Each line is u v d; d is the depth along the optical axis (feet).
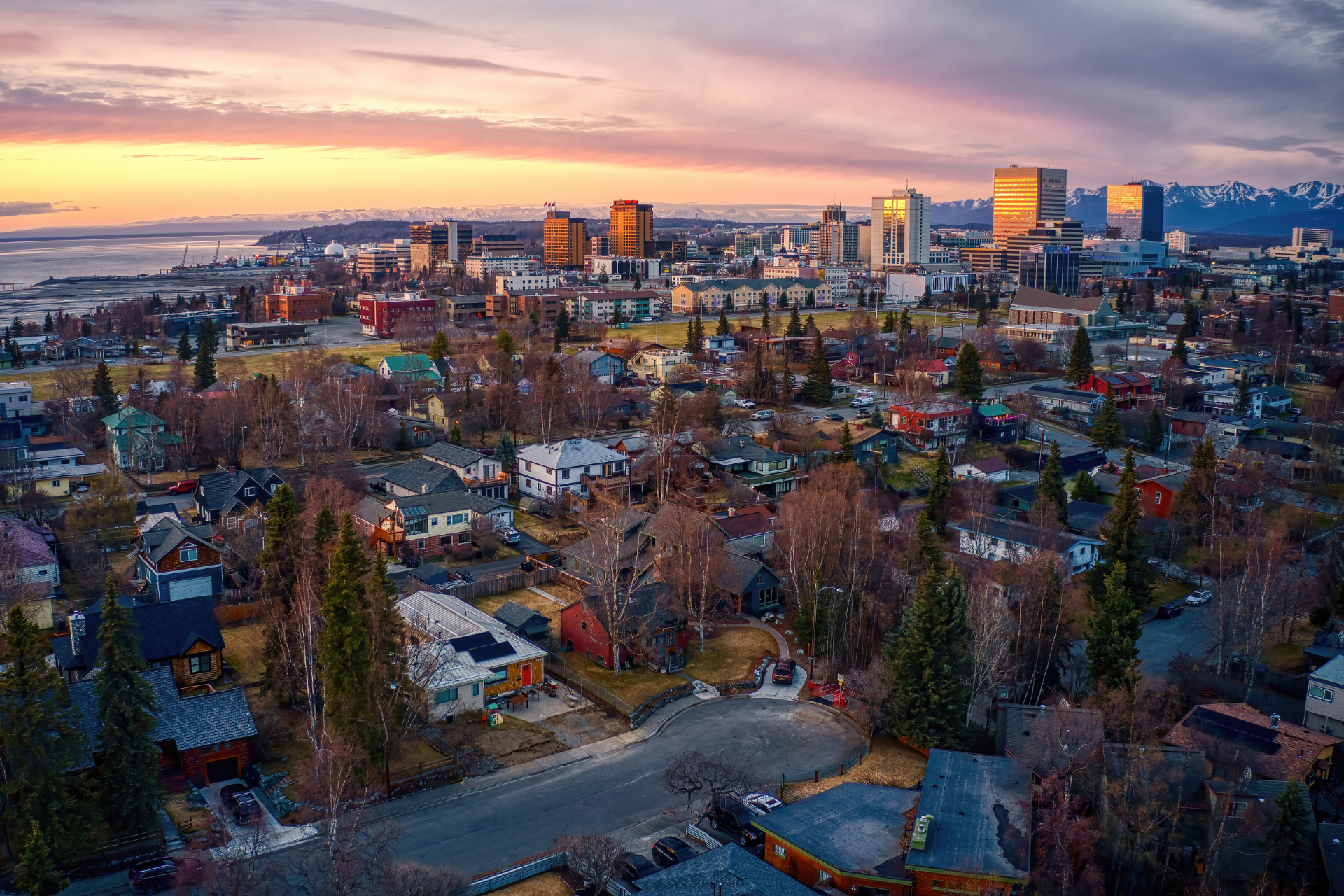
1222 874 176.24
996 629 242.58
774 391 621.72
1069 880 171.53
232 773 217.97
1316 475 475.31
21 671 184.55
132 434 461.78
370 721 212.02
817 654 287.89
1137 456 522.88
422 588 305.73
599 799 214.69
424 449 483.10
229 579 328.90
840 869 174.81
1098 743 206.59
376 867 176.35
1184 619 322.96
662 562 318.65
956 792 195.00
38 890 169.58
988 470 459.73
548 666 278.87
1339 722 241.35
